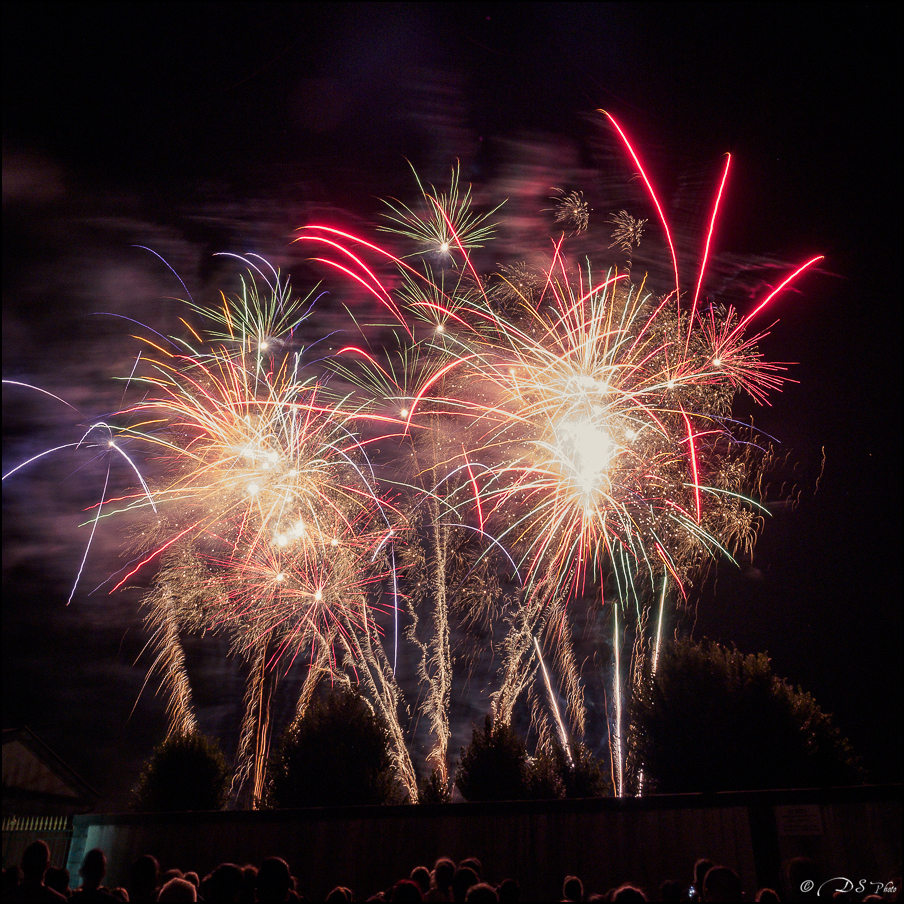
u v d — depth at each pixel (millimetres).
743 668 10086
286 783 10953
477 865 6762
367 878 9188
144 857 5617
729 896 4855
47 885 5848
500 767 10484
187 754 12008
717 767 9430
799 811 7988
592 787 10422
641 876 8289
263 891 4863
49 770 17641
